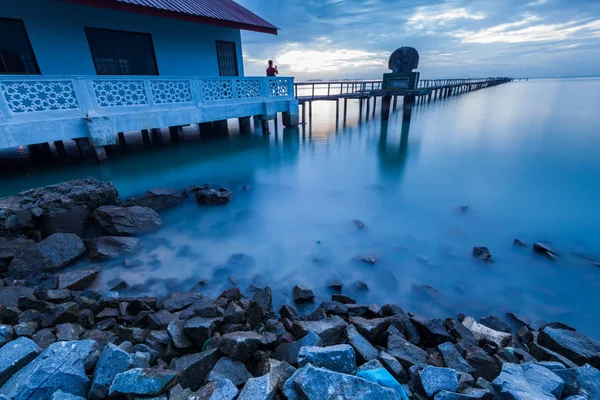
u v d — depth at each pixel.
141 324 3.17
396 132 15.70
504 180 8.25
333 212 6.48
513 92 49.19
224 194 6.93
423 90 16.00
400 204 6.84
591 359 2.66
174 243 5.19
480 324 3.25
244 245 5.18
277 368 2.21
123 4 8.39
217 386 2.03
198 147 12.20
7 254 4.21
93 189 5.52
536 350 2.86
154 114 9.13
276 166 9.82
